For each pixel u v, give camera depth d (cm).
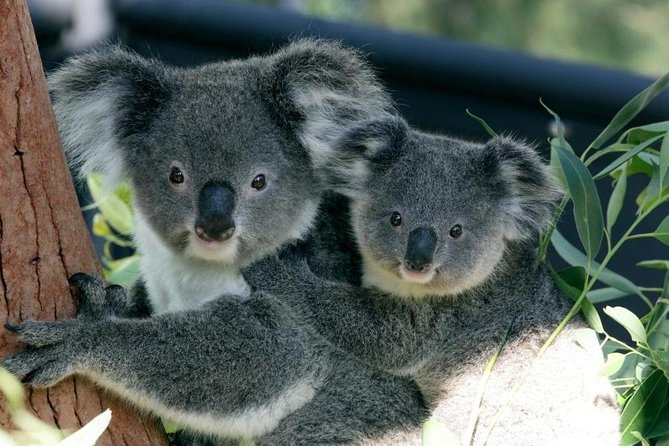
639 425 886
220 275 930
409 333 954
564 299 976
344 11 2756
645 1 2720
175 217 901
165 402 845
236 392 878
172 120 910
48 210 755
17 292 750
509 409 916
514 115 1295
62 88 928
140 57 952
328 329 932
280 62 927
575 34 2728
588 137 1266
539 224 988
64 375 766
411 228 963
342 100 953
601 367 905
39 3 1221
